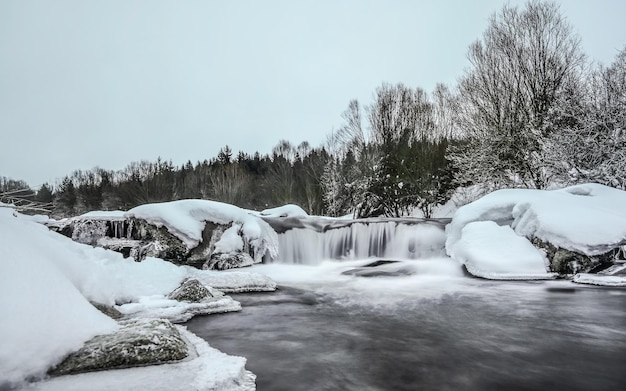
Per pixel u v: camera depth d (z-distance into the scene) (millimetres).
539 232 10656
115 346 3711
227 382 3418
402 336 5766
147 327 4250
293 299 8477
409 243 14203
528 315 6922
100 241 13812
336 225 15625
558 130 15305
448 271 11336
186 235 12500
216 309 7043
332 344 5367
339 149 31766
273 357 4805
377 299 8500
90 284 5535
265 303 8023
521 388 3973
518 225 11422
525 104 18156
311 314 7129
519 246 10703
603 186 11781
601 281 9031
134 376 3395
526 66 18219
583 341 5488
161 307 6566
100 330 4078
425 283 10242
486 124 18391
